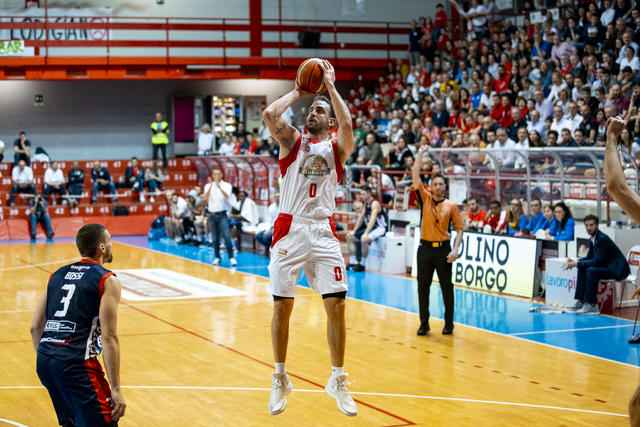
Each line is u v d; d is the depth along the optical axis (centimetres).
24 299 1596
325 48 3177
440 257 1233
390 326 1317
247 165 2600
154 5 3225
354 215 2066
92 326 606
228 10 3306
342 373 657
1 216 2869
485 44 2498
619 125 468
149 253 2362
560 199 1653
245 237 2475
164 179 3122
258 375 1009
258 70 3047
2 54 2825
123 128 3381
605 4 2202
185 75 2983
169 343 1195
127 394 927
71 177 2995
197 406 878
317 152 654
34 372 1030
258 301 1559
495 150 1681
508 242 1638
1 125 3256
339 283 656
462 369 1038
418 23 3284
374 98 2942
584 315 1404
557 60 2186
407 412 853
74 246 2577
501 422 818
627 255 1498
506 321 1355
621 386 955
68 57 2856
